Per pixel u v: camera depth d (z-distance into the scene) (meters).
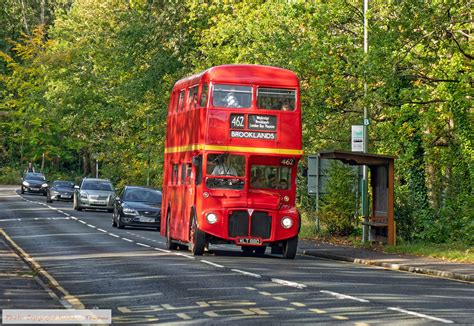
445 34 44.62
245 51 58.91
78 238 45.50
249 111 36.44
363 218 43.09
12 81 135.12
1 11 159.88
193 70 71.38
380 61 43.59
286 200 36.44
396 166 48.03
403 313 18.64
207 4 71.62
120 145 93.38
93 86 96.19
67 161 156.25
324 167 48.88
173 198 41.16
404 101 46.50
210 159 36.25
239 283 24.55
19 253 35.25
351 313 18.55
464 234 41.06
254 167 36.41
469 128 46.38
